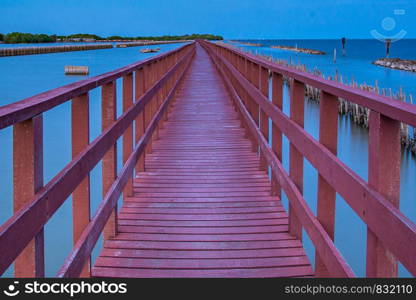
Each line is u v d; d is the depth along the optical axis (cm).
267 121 531
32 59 7281
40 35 18300
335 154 261
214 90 1395
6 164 1099
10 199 879
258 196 469
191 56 2353
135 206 441
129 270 311
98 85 287
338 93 218
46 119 1616
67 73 4262
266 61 496
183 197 468
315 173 1130
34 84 3228
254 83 612
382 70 5050
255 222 398
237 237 366
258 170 570
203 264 321
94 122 1582
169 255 335
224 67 1440
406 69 5100
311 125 1892
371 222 173
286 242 356
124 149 434
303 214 291
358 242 751
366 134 1644
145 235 371
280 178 376
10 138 1359
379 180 172
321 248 248
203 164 601
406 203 998
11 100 2366
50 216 191
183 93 1332
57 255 663
